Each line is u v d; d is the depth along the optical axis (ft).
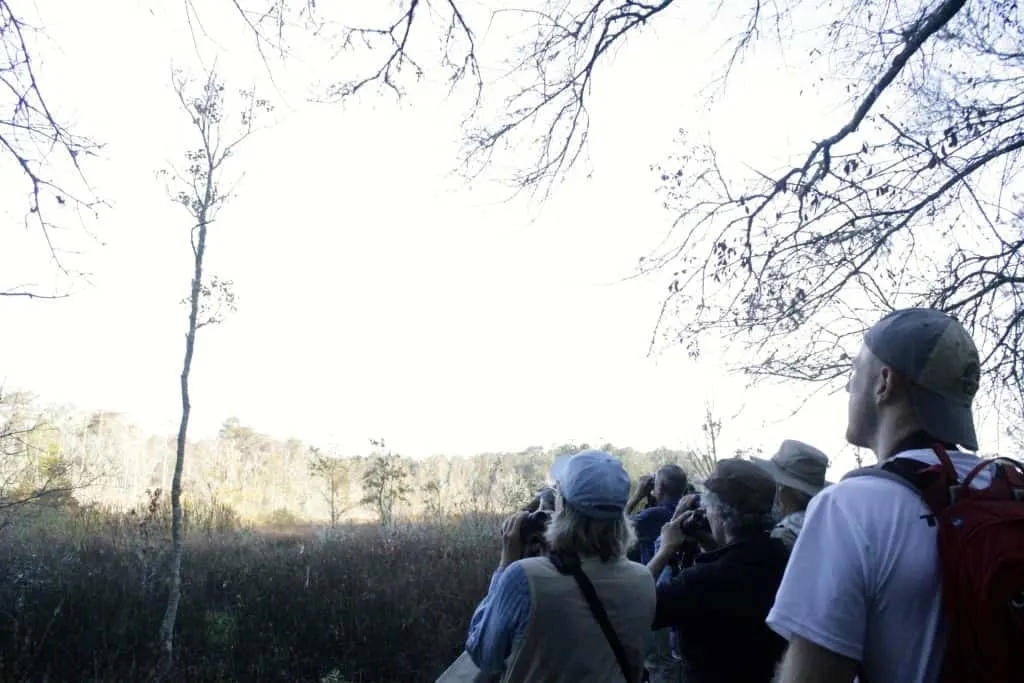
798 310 18.66
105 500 51.31
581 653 7.20
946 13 17.39
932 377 4.65
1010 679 3.71
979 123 17.10
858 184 18.01
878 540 4.14
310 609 29.66
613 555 7.66
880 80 18.16
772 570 8.31
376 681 26.55
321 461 67.56
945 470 4.23
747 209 19.27
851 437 5.20
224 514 65.72
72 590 30.25
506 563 8.84
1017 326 17.35
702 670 8.29
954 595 3.86
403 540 45.70
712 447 28.32
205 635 27.91
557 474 7.97
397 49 14.01
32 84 12.42
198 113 26.00
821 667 4.10
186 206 25.63
